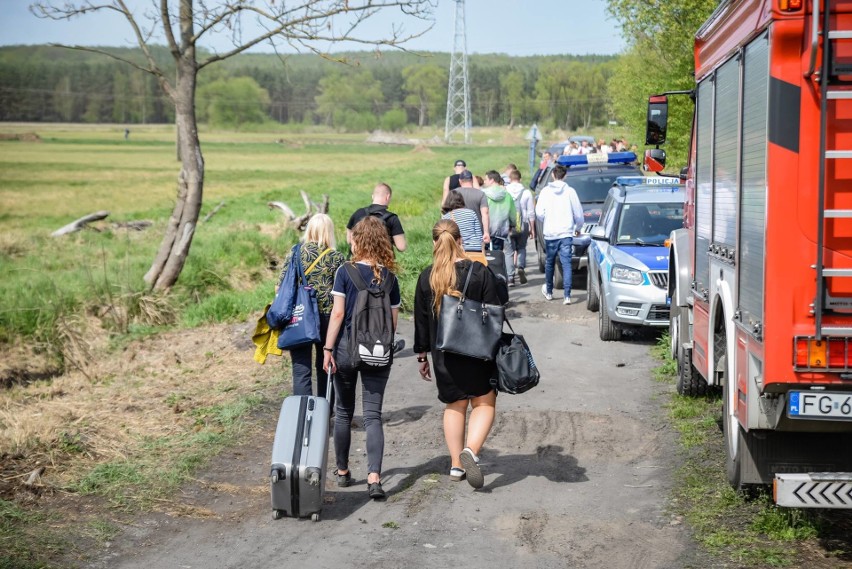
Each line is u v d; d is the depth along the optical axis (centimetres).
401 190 3803
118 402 862
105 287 1291
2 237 2153
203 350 1095
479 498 618
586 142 2841
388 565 510
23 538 534
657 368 995
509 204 1490
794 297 464
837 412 466
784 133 461
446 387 627
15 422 768
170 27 1330
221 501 618
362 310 613
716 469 650
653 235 1202
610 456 703
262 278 1620
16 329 1116
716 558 502
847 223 459
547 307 1412
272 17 1236
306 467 569
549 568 501
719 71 645
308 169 7956
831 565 484
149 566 510
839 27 452
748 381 510
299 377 678
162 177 7081
